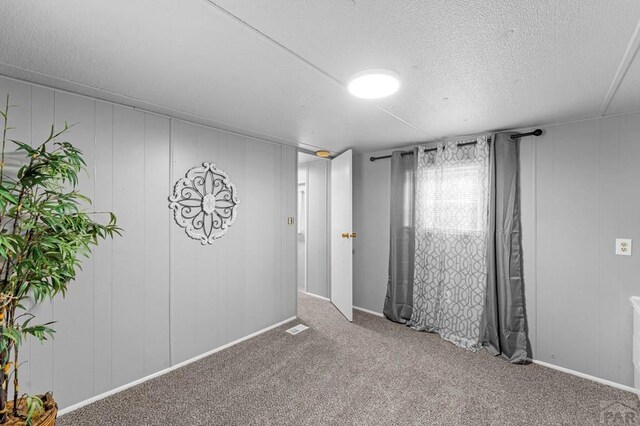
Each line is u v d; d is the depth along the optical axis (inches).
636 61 58.4
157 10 44.9
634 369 85.9
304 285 197.0
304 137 124.4
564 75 65.1
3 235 49.9
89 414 75.1
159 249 94.6
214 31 50.6
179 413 75.7
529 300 105.2
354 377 92.7
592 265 93.9
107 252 83.3
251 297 124.0
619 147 90.0
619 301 89.4
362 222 160.7
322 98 80.5
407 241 139.3
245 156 121.3
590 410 77.6
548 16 45.2
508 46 53.9
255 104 85.5
